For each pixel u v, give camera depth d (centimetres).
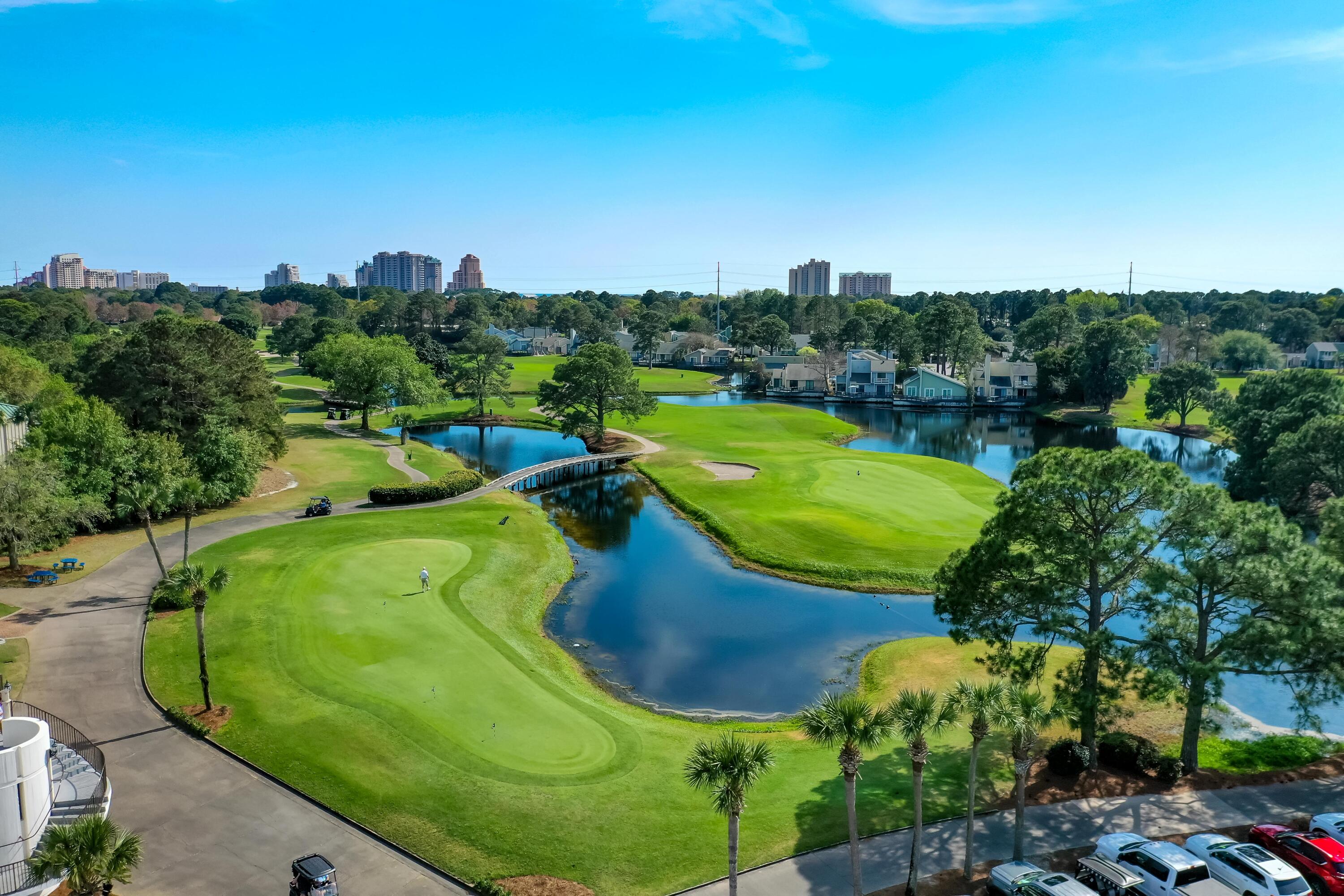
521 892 2488
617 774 3228
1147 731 3666
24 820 2359
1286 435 7481
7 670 3947
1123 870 2416
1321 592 2820
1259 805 2972
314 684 3906
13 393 8225
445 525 6875
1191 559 3061
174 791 3009
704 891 2489
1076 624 3231
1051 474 3197
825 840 2755
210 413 7838
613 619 5238
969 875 2491
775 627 5131
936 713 2391
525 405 14950
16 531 5066
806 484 8544
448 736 3475
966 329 17988
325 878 2348
